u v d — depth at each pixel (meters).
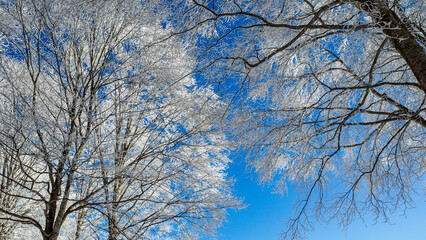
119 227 5.52
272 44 6.02
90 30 6.37
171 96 7.57
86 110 5.75
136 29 6.75
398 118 4.73
